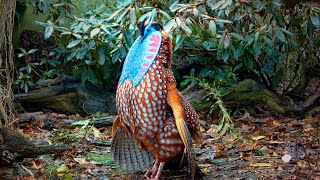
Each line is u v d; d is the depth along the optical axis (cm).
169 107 271
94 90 383
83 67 374
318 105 379
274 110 376
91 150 318
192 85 372
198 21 347
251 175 283
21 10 390
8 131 292
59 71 385
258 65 387
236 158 305
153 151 274
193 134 278
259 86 374
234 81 380
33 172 288
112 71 383
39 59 398
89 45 365
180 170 288
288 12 366
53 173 287
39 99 374
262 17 375
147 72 267
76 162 299
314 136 333
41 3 380
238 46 356
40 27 404
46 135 338
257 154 309
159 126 269
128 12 347
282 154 308
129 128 274
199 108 369
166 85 268
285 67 403
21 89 380
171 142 271
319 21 355
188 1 371
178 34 341
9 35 324
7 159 279
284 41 352
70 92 377
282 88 421
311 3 367
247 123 361
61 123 353
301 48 391
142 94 266
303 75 405
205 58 379
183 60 396
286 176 280
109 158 306
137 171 290
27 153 296
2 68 349
